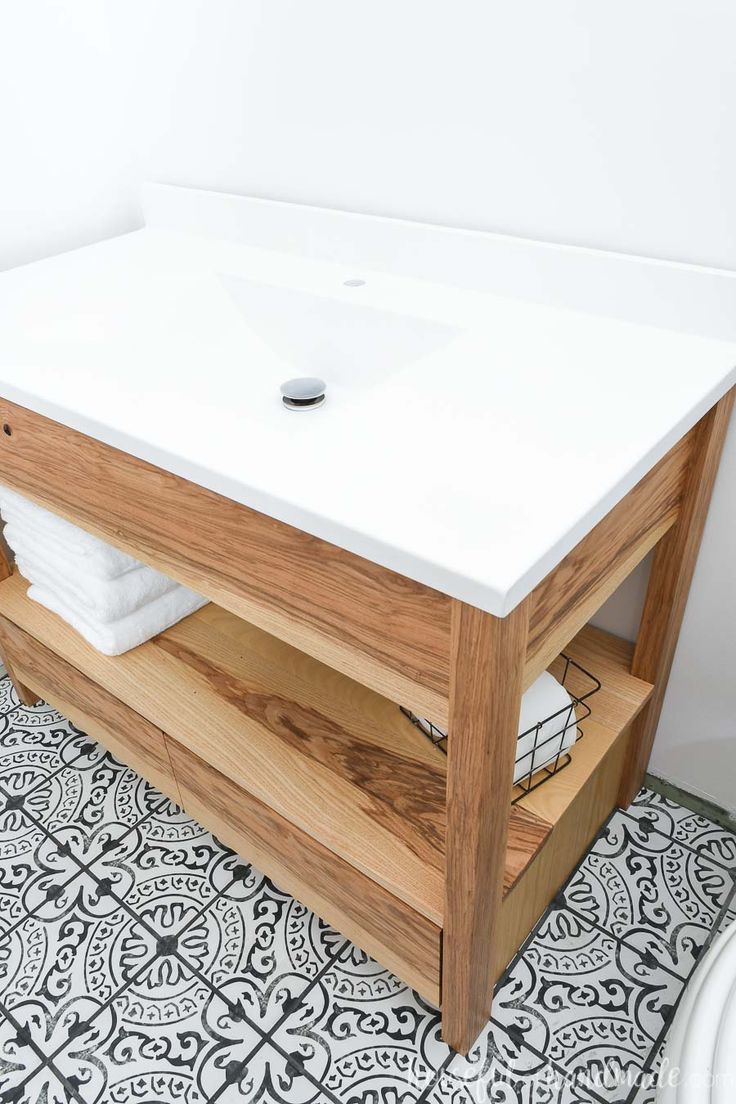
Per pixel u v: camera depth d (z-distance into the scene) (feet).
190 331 3.84
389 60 3.51
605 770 3.97
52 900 4.26
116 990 3.87
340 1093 3.47
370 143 3.77
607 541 2.73
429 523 2.22
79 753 5.07
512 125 3.33
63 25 4.21
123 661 4.17
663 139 3.01
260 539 2.65
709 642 3.98
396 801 3.44
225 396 3.51
